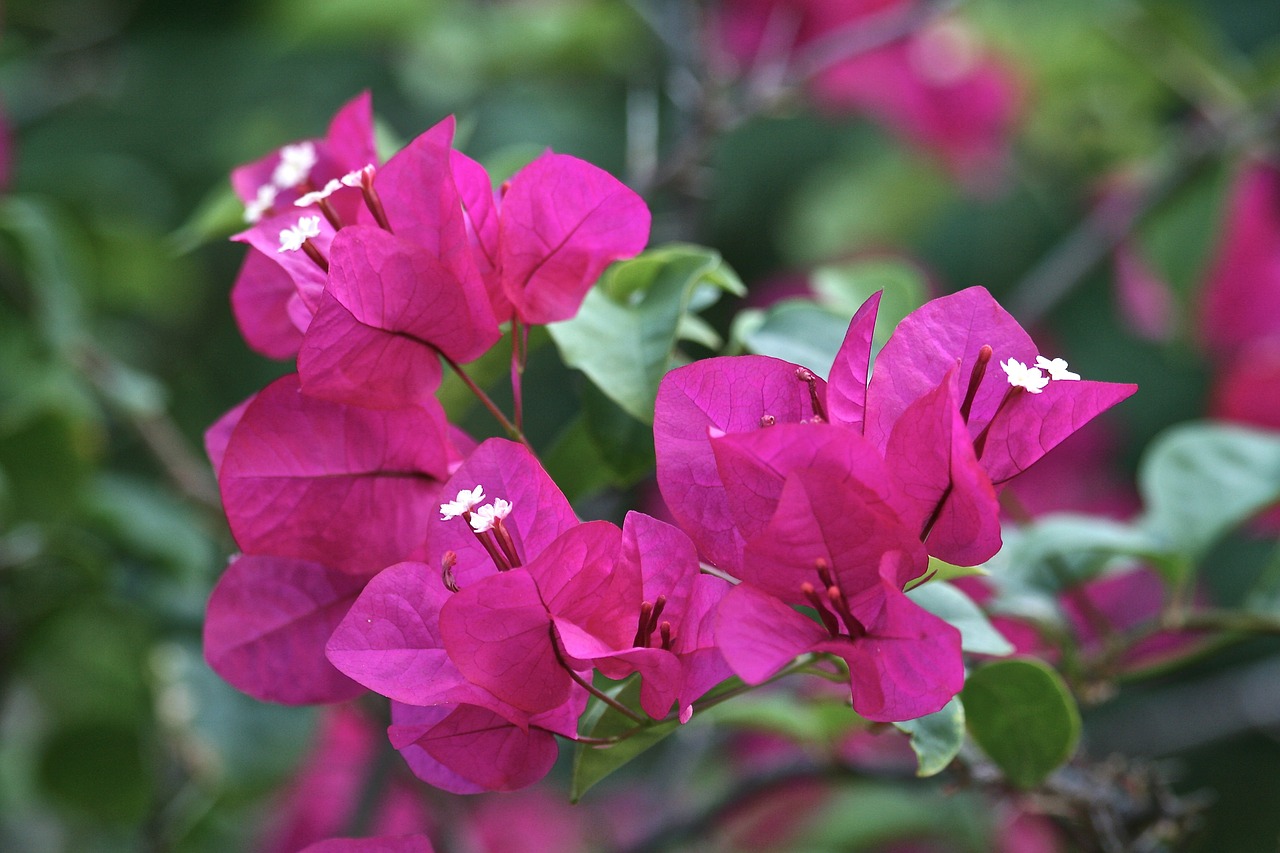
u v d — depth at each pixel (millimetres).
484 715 766
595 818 1416
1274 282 1443
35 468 1060
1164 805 884
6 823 1386
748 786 976
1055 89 1633
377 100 1739
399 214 782
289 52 1701
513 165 907
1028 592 913
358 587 801
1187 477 942
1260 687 1424
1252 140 1341
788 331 849
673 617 768
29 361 1075
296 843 1182
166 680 1066
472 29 1549
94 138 1834
